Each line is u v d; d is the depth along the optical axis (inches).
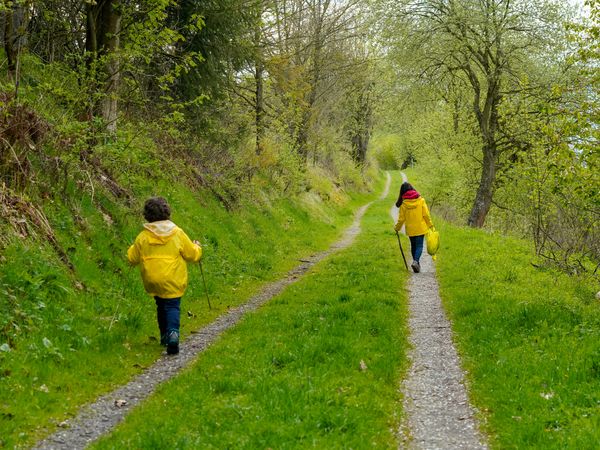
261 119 894.4
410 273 539.5
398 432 207.3
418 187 1518.2
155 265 285.1
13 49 421.7
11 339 245.1
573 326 309.3
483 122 1044.5
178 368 270.7
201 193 644.7
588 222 497.0
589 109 382.6
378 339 308.2
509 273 496.4
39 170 364.2
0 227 295.1
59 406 215.0
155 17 463.8
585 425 191.2
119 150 430.6
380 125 1947.6
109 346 280.7
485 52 966.4
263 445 182.2
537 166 499.2
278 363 267.4
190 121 671.1
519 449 185.8
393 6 976.9
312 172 1427.2
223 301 425.7
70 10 530.9
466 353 296.5
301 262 662.5
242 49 688.4
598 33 400.8
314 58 1112.2
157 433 187.6
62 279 309.1
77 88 440.5
